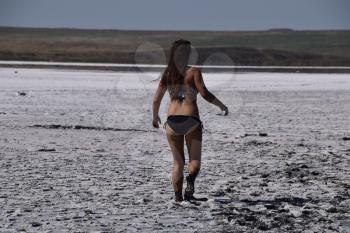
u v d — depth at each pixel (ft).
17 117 141.79
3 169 76.89
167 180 71.87
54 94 215.10
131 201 60.49
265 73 442.91
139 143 103.96
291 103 202.18
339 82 345.31
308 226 52.24
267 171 79.05
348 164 86.43
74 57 633.61
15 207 57.31
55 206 58.03
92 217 54.08
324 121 148.46
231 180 72.28
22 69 388.16
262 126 135.13
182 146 59.47
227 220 53.52
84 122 135.23
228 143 105.91
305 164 85.15
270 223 52.75
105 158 87.66
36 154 89.97
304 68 495.41
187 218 54.29
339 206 59.82
